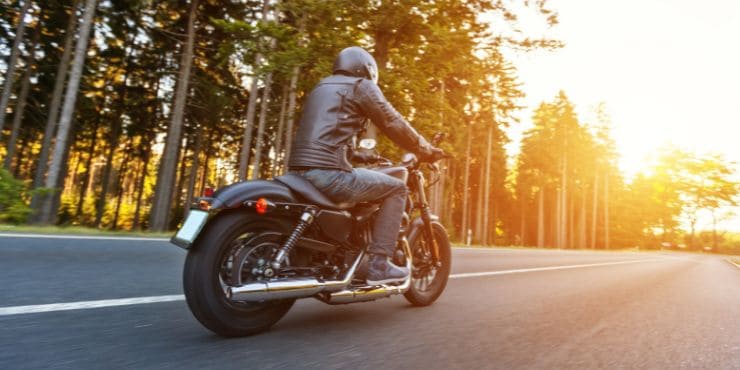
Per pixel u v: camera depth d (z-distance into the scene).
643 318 3.49
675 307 4.19
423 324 2.82
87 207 39.53
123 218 41.16
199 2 21.75
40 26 21.08
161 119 26.44
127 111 26.31
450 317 3.09
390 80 9.36
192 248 2.23
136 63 24.89
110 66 24.56
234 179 33.47
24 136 24.61
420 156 3.15
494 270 6.84
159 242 6.88
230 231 2.26
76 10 19.70
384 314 3.07
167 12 21.61
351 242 2.78
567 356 2.30
